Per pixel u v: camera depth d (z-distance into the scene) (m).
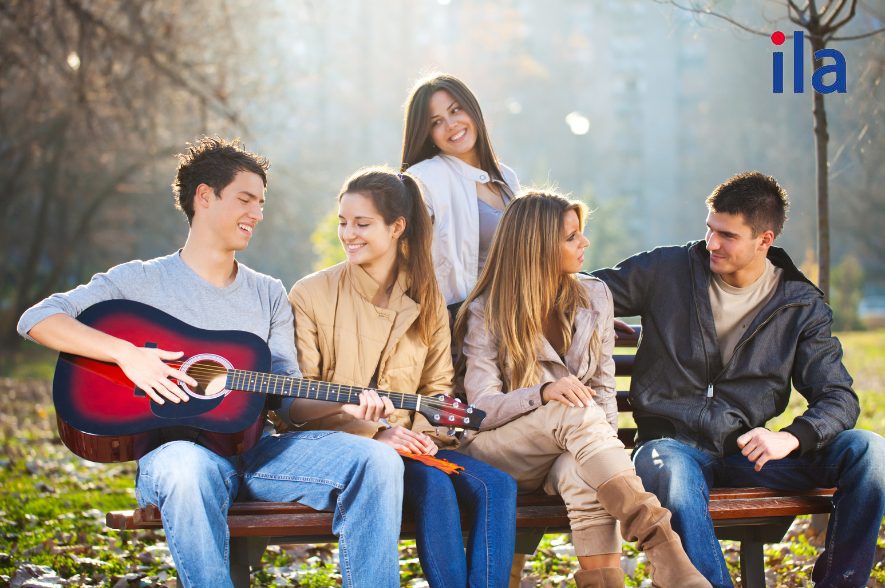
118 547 5.31
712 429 4.00
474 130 4.76
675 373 4.11
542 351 3.94
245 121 16.48
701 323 4.09
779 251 4.13
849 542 3.78
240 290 3.79
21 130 18.81
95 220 28.69
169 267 3.74
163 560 5.03
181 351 3.59
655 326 4.17
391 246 3.94
